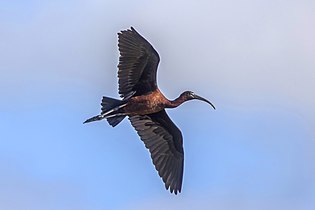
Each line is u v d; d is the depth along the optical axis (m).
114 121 24.41
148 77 24.05
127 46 23.64
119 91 24.12
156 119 25.19
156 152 25.17
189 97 24.77
